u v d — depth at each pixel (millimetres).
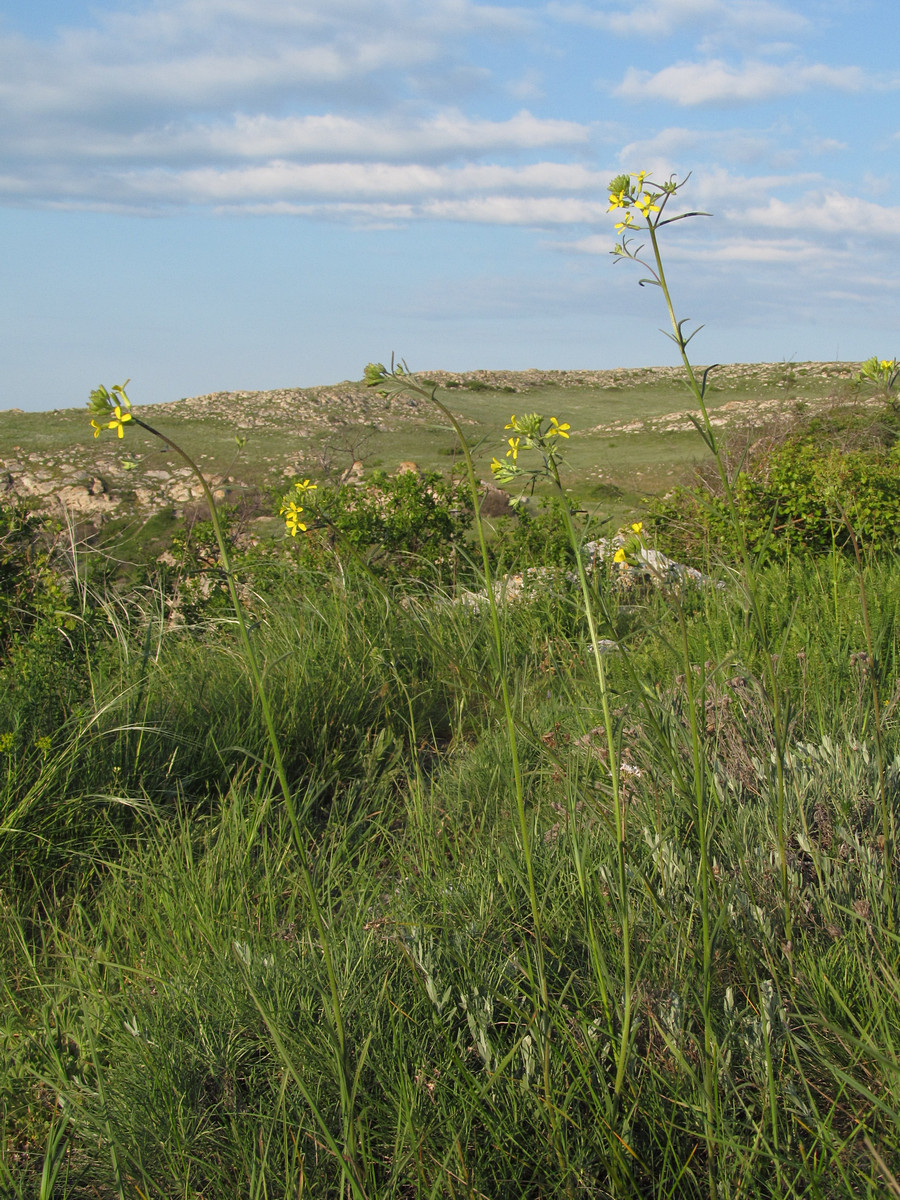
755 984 1958
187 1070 1911
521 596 5891
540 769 3311
